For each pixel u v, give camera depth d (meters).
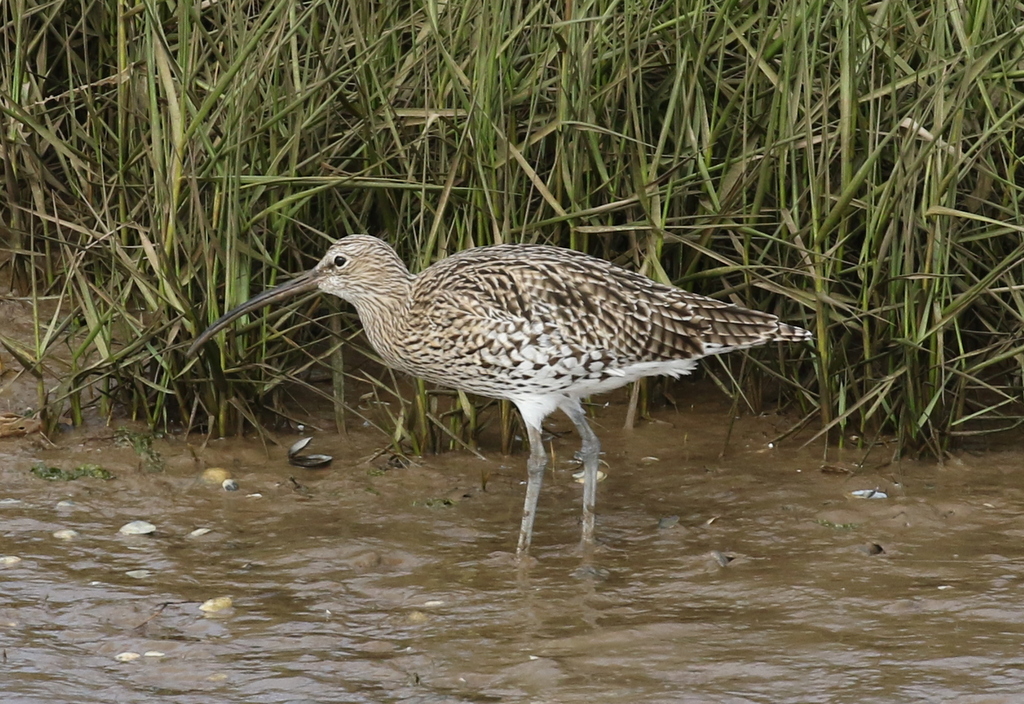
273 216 12.75
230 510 11.59
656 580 10.33
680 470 12.56
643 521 11.52
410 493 12.02
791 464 12.64
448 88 12.69
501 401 12.70
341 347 12.95
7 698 8.51
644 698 8.50
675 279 13.37
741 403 13.85
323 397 13.84
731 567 10.54
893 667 8.88
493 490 12.15
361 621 9.65
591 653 9.12
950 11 12.09
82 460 12.29
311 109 12.81
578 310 10.86
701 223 13.09
